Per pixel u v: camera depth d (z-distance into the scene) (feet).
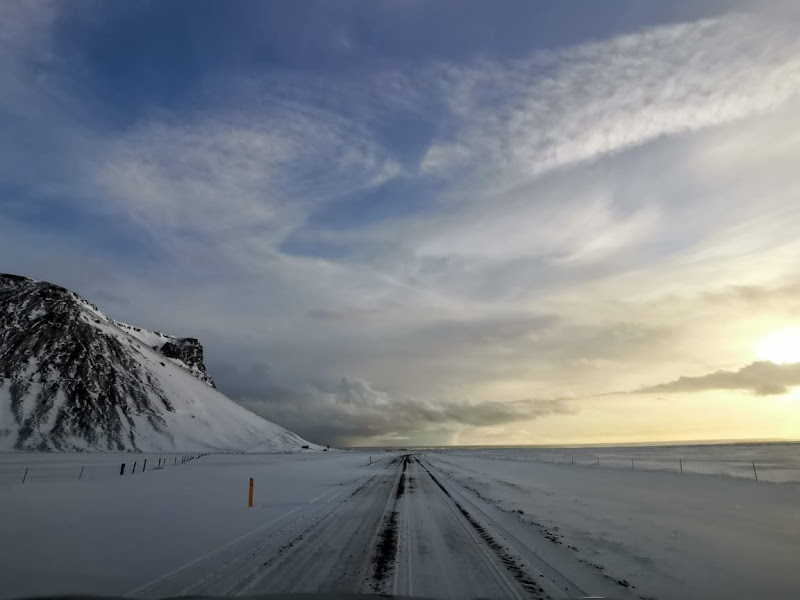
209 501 56.85
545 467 136.56
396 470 131.64
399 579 25.41
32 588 22.74
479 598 22.56
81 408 282.77
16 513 44.86
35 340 315.37
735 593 23.63
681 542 34.68
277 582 24.57
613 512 49.21
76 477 91.97
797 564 28.68
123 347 377.71
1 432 242.78
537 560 29.76
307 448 420.36
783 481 82.53
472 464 169.37
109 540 34.06
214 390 463.83
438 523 43.06
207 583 24.16
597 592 23.59
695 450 379.76
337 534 37.50
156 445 285.64
